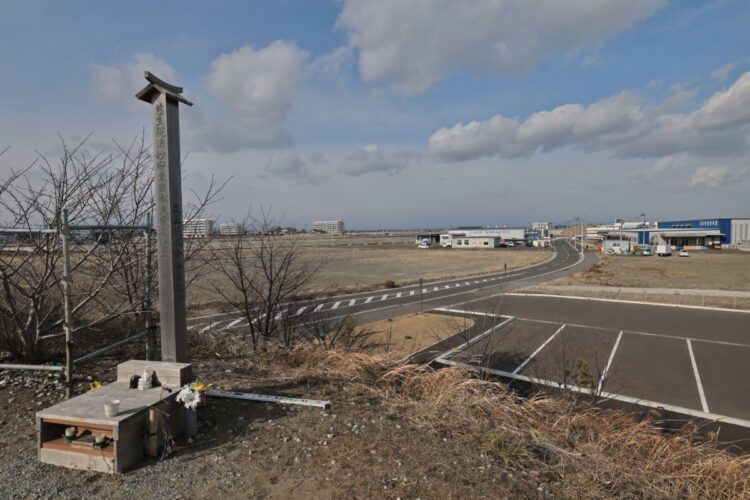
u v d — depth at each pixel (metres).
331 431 3.78
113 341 6.23
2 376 4.62
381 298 25.62
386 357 6.47
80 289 5.27
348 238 189.62
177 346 3.94
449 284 32.97
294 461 3.29
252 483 3.00
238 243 8.59
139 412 3.21
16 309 4.87
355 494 2.92
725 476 4.23
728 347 14.16
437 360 11.63
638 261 59.16
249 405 4.26
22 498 2.77
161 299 3.94
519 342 14.52
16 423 3.76
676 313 20.16
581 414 5.39
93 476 3.02
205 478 3.04
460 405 4.58
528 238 125.88
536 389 9.37
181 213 4.00
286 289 9.46
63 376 4.66
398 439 3.73
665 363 12.32
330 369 5.68
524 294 26.27
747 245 83.38
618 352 13.47
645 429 5.45
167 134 3.81
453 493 3.00
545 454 3.92
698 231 89.12
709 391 10.12
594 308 21.45
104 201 5.02
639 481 3.85
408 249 96.88
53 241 4.57
